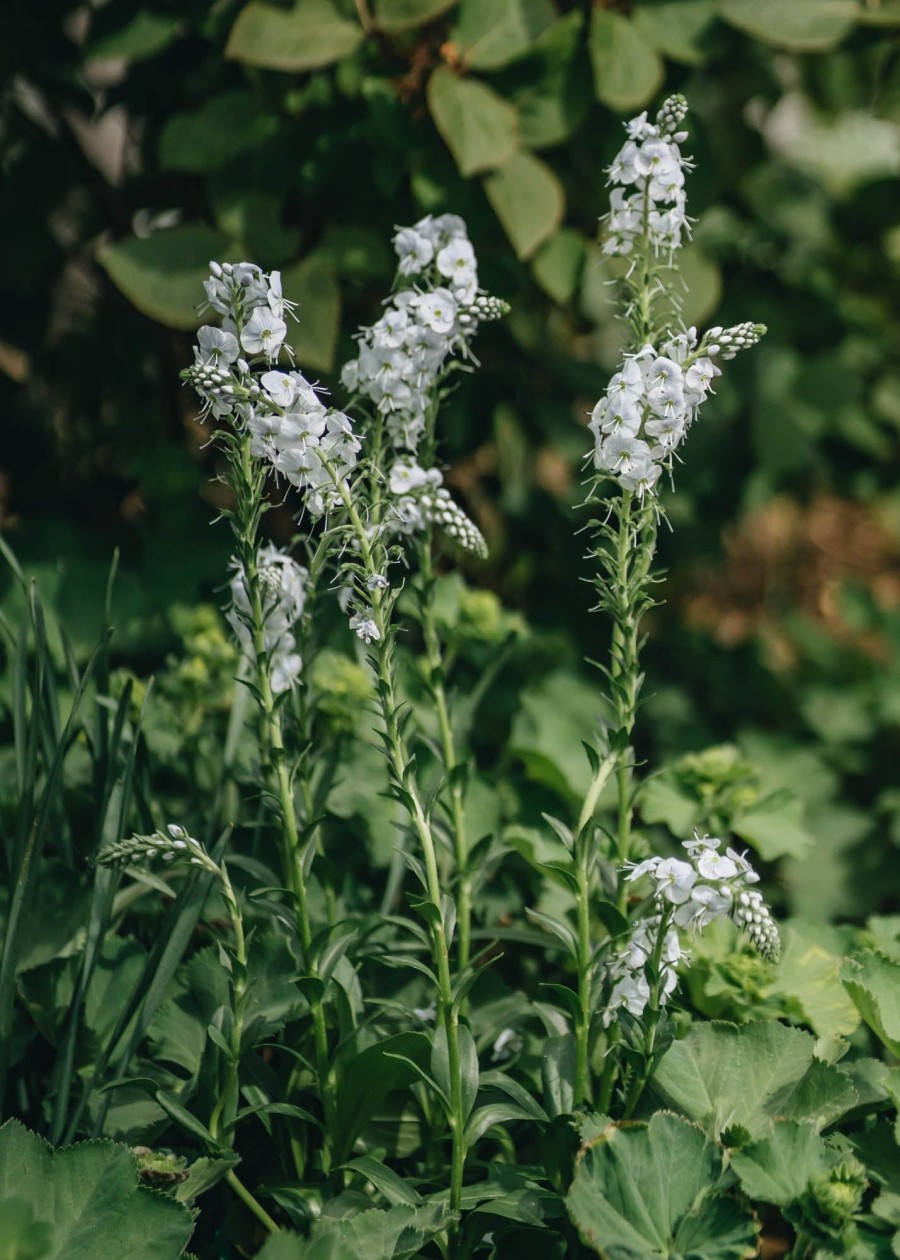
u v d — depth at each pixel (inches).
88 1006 58.2
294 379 52.2
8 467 77.3
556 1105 55.2
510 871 64.4
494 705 73.0
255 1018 54.6
